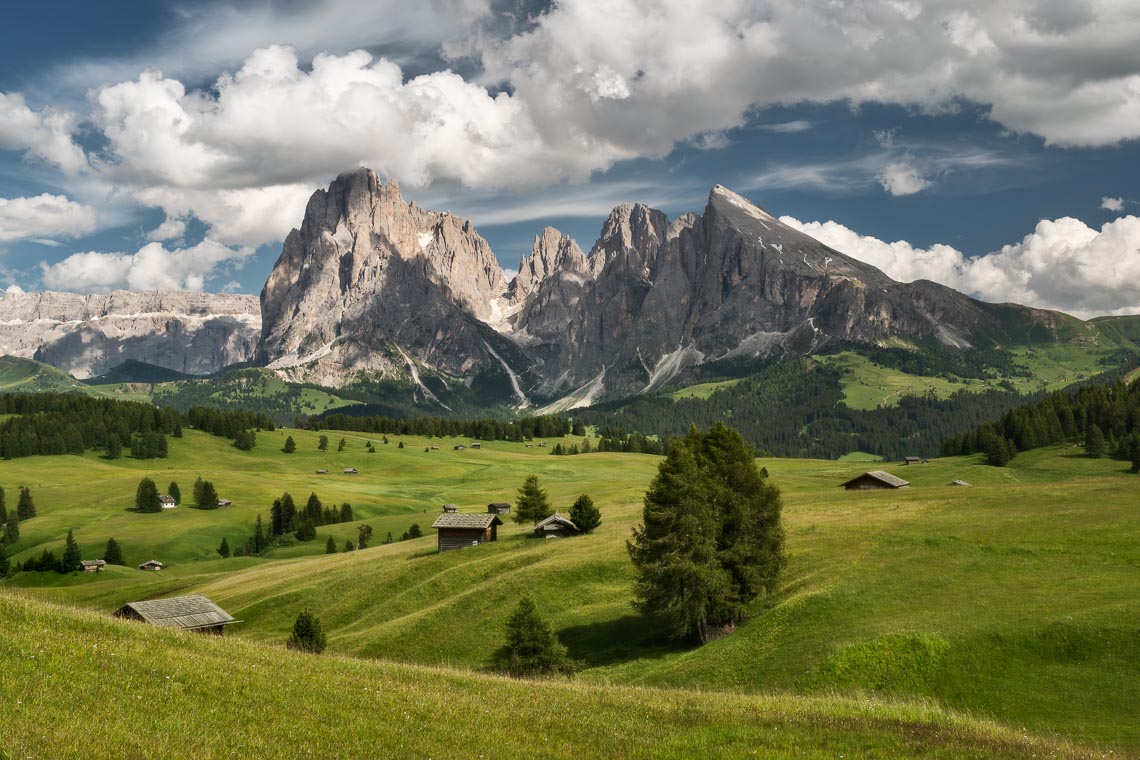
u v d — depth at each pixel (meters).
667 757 25.31
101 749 19.98
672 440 66.81
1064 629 43.62
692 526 61.06
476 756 24.08
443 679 34.09
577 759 24.83
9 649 25.66
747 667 49.22
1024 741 27.61
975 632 44.91
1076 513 68.88
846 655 45.12
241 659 31.67
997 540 63.31
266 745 22.47
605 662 61.03
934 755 25.55
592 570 78.62
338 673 32.31
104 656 27.31
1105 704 37.53
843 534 74.56
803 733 27.86
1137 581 49.72
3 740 19.44
